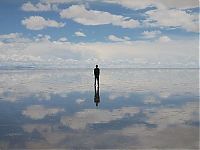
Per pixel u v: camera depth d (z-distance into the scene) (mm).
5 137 9234
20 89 25516
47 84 31641
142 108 15102
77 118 12469
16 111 14203
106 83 33500
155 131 9984
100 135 9492
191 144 8320
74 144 8453
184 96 20281
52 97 19906
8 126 10875
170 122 11484
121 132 9875
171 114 13289
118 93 22141
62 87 27562
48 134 9664
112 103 16984
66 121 11844
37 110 14500
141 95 20875
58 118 12477
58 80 39938
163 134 9539
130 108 15133
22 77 48750
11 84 31500
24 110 14484
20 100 18312
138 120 11961
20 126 10883
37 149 7980
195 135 9383
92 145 8367
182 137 9133
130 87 27547
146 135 9438
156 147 8070
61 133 9820
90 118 12477
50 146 8273
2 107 15414
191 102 17328
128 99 18719
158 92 22797
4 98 19203
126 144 8430
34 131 10086
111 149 7941
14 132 9930
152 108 15070
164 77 49438
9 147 8164
